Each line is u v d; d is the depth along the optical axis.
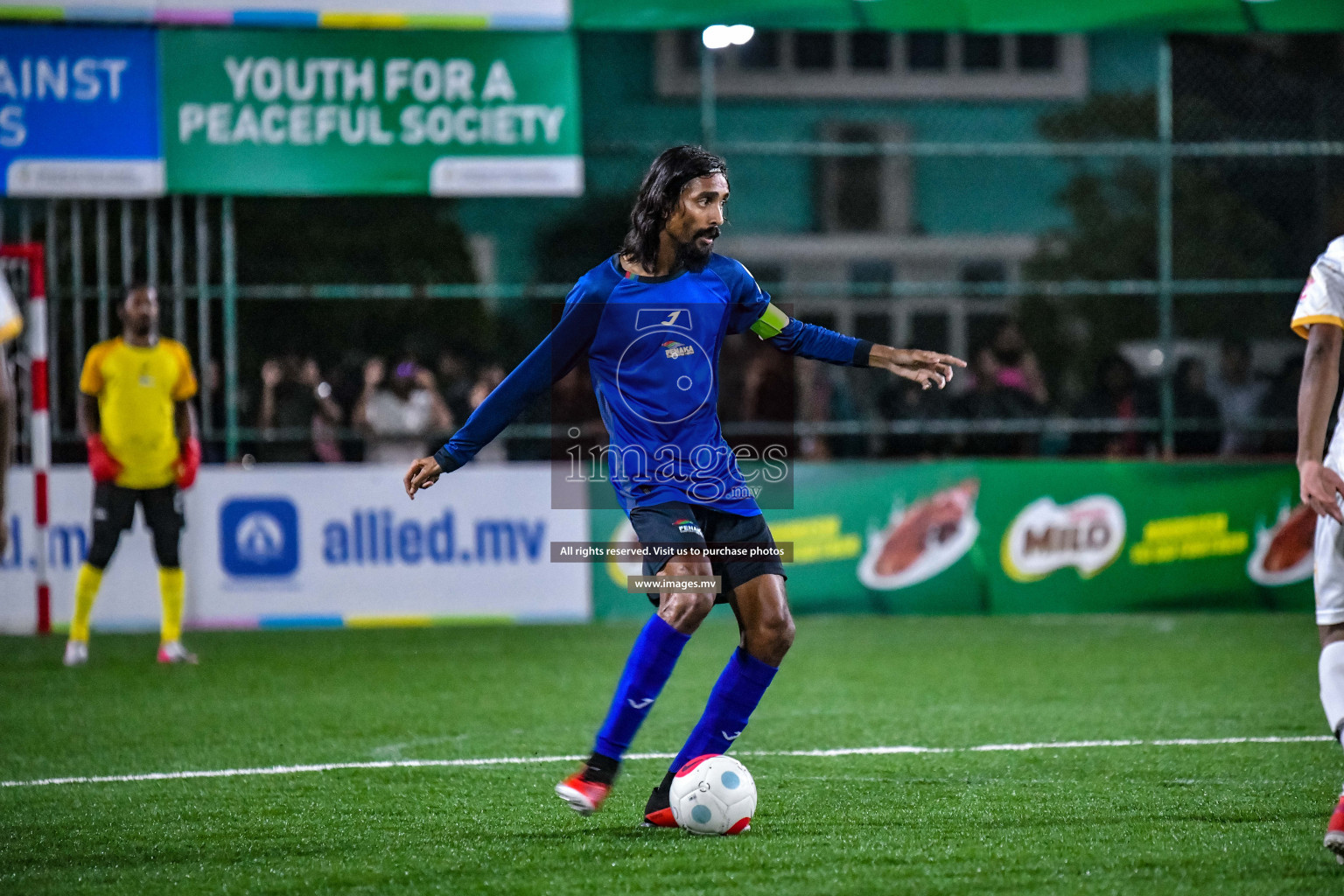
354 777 16.89
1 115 30.92
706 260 13.26
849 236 68.25
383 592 32.41
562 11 31.98
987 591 33.59
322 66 31.78
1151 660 27.00
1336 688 11.64
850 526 33.53
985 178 68.88
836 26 32.28
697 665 27.34
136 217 34.06
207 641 30.48
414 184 32.16
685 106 67.94
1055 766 17.12
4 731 20.44
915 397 36.25
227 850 13.25
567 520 33.03
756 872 11.98
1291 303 52.66
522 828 13.91
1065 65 69.31
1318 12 33.00
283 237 42.09
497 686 24.66
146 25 31.25
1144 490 33.59
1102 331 54.47
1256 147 34.06
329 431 33.50
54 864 12.81
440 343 43.53
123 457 26.80
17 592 31.45
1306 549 33.62
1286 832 13.30
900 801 15.01
